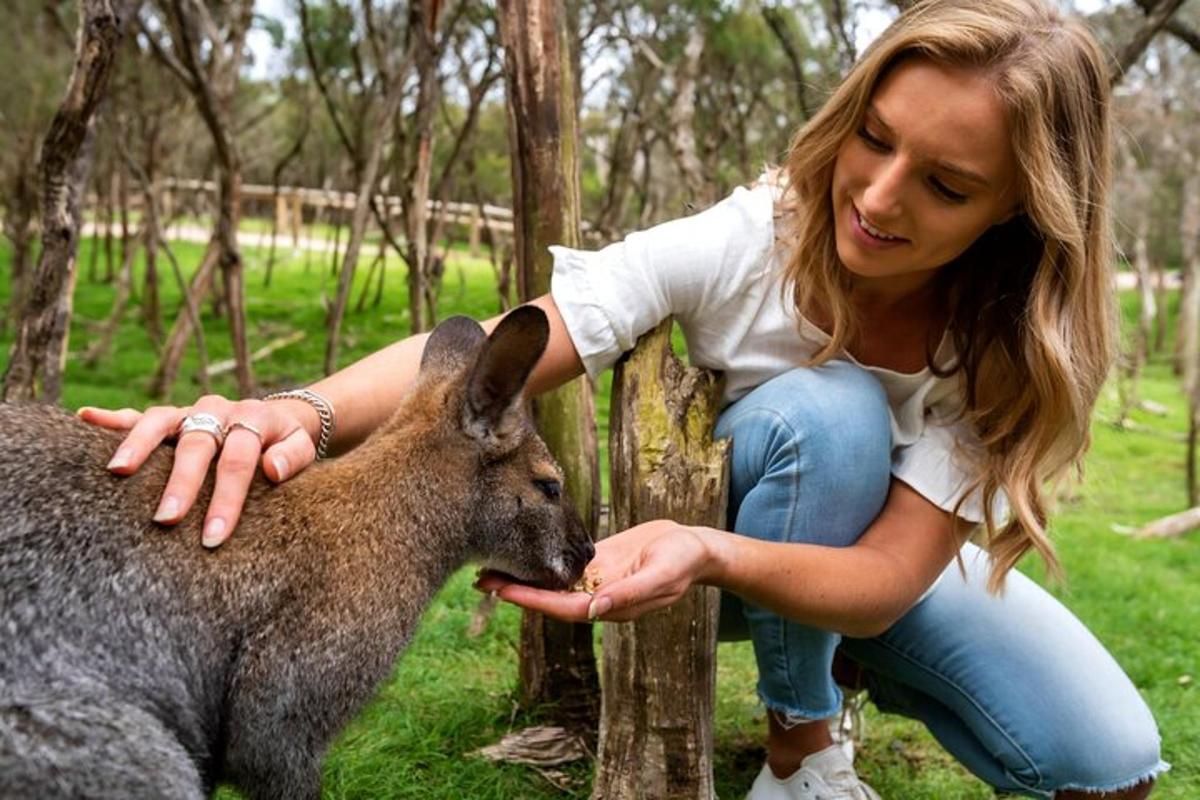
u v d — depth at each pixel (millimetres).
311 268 6109
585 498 1232
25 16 3496
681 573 794
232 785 841
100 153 4902
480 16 2799
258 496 848
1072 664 1022
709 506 962
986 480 954
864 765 1266
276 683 817
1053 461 938
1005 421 952
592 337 947
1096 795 1018
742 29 3424
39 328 1462
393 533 884
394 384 979
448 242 4816
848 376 981
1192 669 1572
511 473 965
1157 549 2354
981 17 815
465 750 1204
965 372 978
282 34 3350
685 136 2869
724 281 972
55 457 802
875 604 903
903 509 979
